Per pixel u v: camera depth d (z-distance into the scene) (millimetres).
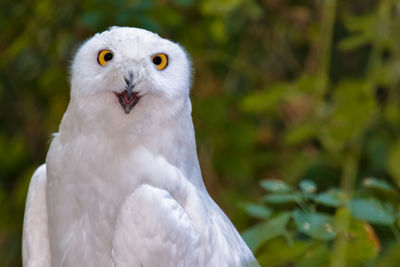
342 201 6434
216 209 6332
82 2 10578
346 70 11281
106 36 5762
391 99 8703
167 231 5520
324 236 6121
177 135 5816
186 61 5965
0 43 11711
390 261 5828
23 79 12078
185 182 5859
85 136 5723
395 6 8938
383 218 6238
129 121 5672
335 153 9344
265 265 6359
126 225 5492
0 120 12195
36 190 6148
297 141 8695
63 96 11180
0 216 11180
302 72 11445
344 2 11148
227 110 11078
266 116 11242
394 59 8281
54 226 5875
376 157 9297
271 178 11016
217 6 9352
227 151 10945
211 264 5840
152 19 9359
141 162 5680
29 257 6039
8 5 11641
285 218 6324
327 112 8539
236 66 11172
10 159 11562
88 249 5781
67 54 11109
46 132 11562
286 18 11414
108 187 5699
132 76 5543
